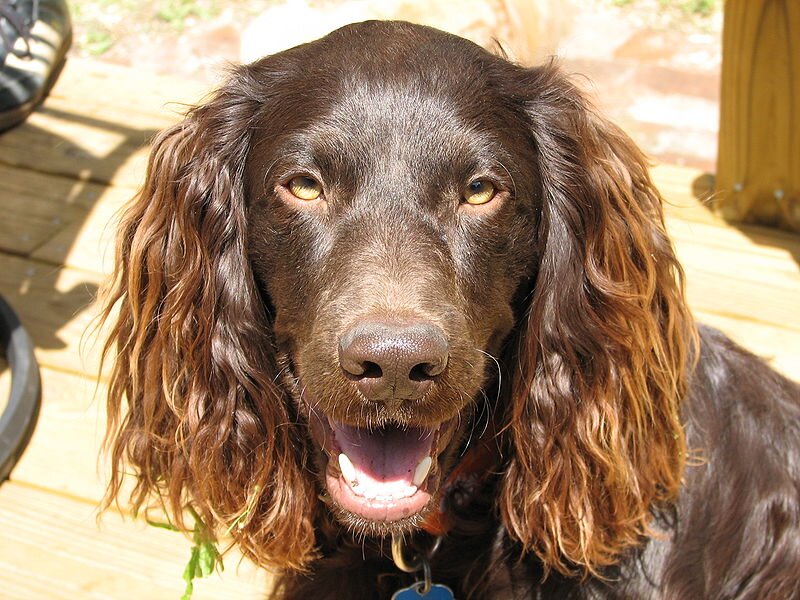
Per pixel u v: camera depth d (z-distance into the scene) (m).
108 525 0.71
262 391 0.61
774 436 0.66
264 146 0.59
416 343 0.51
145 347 0.62
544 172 0.61
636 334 0.60
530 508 0.61
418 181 0.56
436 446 0.57
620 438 0.61
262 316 0.61
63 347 0.82
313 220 0.57
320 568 0.65
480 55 0.60
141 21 1.45
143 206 0.62
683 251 0.90
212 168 0.60
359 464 0.56
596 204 0.60
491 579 0.64
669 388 0.61
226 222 0.61
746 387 0.67
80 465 0.75
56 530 0.71
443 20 1.19
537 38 1.28
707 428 0.65
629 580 0.63
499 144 0.57
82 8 1.48
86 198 0.95
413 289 0.53
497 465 0.63
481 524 0.63
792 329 0.84
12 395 0.76
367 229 0.55
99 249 0.89
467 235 0.57
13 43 1.04
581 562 0.61
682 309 0.63
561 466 0.61
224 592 0.69
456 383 0.53
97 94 1.08
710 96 1.26
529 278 0.60
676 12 1.45
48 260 0.89
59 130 1.03
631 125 1.21
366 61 0.58
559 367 0.60
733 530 0.64
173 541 0.71
